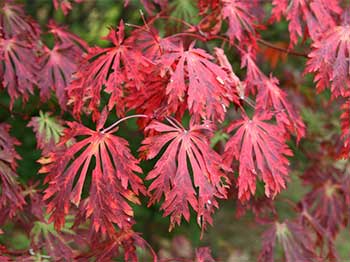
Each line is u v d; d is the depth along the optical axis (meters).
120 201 1.63
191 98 1.63
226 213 4.66
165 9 2.42
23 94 2.03
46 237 2.13
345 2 2.48
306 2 2.08
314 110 3.38
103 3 3.63
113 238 1.90
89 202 1.64
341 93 1.88
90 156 1.65
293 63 3.68
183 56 1.69
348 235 4.83
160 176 1.61
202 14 2.20
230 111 2.84
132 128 3.22
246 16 2.10
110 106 1.72
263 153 1.76
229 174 2.02
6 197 1.99
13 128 3.29
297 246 2.47
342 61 1.89
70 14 3.63
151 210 4.08
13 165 2.09
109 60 1.76
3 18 2.13
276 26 3.56
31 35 2.17
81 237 2.17
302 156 3.10
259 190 2.47
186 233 4.31
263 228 4.68
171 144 1.63
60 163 1.68
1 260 1.98
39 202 2.15
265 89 2.00
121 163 1.63
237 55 2.73
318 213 2.79
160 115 1.70
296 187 4.44
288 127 2.03
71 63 2.14
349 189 2.79
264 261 2.44
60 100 2.10
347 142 1.89
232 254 4.41
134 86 1.75
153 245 4.16
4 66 2.08
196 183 1.61
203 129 1.68
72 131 1.68
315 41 2.01
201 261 2.02
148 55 1.92
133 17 3.61
